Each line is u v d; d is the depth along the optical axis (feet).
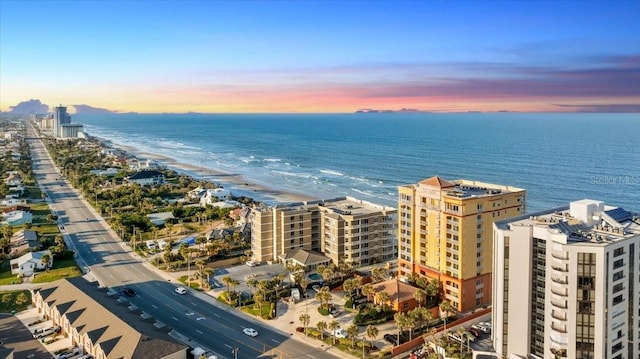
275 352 396.98
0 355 359.87
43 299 460.96
